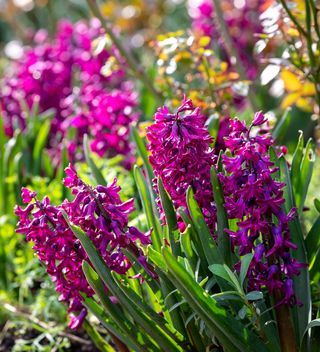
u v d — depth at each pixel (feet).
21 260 10.66
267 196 5.96
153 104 14.25
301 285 7.01
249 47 15.40
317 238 7.54
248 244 6.18
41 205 6.57
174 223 6.89
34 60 15.35
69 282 7.02
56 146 13.88
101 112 11.60
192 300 6.27
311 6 9.29
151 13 21.38
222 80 10.98
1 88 15.69
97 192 6.44
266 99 15.44
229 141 6.15
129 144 11.64
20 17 26.84
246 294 6.25
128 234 6.44
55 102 14.75
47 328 9.93
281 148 8.14
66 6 26.05
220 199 6.54
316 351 7.10
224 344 6.56
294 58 10.30
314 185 12.00
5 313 10.80
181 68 13.83
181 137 6.35
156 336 6.86
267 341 6.68
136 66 12.16
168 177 6.61
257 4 15.39
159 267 6.47
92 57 14.62
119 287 6.61
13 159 12.03
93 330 8.07
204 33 15.07
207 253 6.55
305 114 16.42
